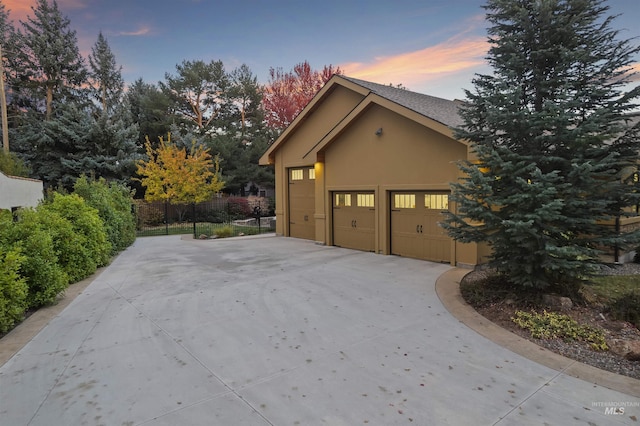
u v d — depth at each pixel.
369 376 3.50
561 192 5.02
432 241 9.11
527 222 4.73
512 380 3.40
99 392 3.28
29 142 23.81
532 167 4.99
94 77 30.62
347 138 11.36
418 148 9.18
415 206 9.50
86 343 4.41
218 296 6.40
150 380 3.48
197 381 3.45
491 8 6.00
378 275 7.80
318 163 12.53
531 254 5.25
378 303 5.84
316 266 8.89
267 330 4.75
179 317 5.32
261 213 25.14
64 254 7.43
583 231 5.27
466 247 8.20
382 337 4.46
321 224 12.63
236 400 3.12
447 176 8.52
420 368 3.65
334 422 2.79
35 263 5.75
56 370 3.72
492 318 5.07
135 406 3.04
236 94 31.11
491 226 5.52
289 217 15.13
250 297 6.30
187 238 15.96
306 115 13.52
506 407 2.97
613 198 5.03
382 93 10.45
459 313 5.30
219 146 26.33
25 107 29.12
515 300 5.44
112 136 24.12
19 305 5.23
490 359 3.84
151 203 21.58
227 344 4.31
